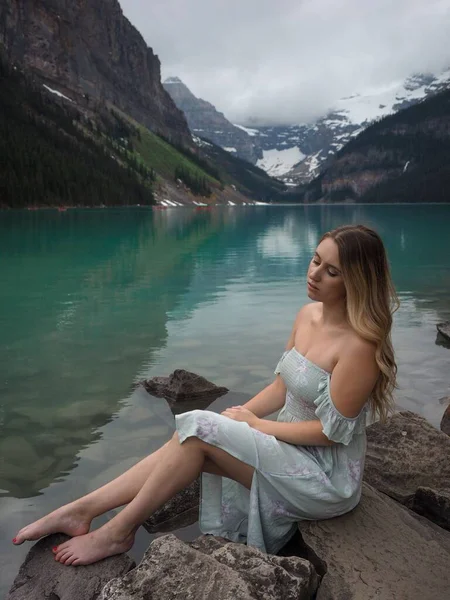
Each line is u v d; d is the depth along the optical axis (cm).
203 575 187
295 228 3347
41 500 280
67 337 632
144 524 273
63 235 2531
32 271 1250
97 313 773
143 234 2650
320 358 229
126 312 780
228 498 247
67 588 212
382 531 236
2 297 909
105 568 223
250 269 1294
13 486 294
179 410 407
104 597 181
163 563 192
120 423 382
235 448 222
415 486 302
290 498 228
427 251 1759
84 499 238
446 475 305
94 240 2244
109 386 461
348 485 236
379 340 215
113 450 337
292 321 714
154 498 225
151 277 1153
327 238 226
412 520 253
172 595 180
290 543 249
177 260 1497
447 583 208
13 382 471
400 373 497
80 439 354
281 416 256
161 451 246
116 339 623
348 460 239
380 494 271
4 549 241
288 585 188
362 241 215
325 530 234
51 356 553
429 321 723
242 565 198
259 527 229
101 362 532
